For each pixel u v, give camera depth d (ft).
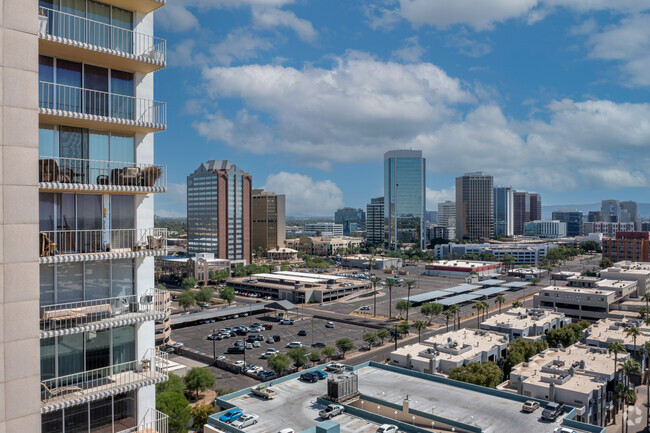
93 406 120.67
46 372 114.42
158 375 127.54
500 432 201.87
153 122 129.80
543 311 511.40
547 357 356.59
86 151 123.24
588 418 275.18
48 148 116.78
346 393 234.38
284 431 191.83
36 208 89.30
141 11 129.70
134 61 121.39
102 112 124.77
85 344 121.19
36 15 89.45
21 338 87.51
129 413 127.13
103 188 117.29
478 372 308.19
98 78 124.77
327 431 179.01
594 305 547.90
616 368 320.29
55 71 117.19
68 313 114.62
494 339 400.88
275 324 617.21
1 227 84.89
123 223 130.52
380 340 535.19
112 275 127.03
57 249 117.29
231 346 508.12
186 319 595.47
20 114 87.30
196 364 444.14
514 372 314.35
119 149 129.39
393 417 226.17
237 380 398.83
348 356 473.26
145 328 131.34
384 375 275.59
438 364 347.77
